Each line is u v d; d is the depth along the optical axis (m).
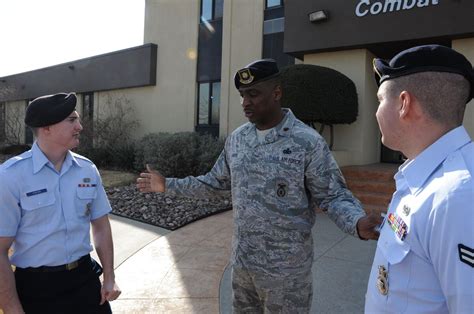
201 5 12.34
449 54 1.04
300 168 1.92
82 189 2.06
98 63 15.11
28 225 1.88
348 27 8.24
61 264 1.93
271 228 1.95
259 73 1.89
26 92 19.25
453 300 0.90
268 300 1.99
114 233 5.59
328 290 3.58
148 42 13.58
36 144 2.00
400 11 7.61
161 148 9.70
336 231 5.49
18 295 1.88
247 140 2.10
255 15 10.98
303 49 8.87
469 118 7.24
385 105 1.15
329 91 7.64
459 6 7.00
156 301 3.46
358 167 8.00
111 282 2.18
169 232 5.65
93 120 13.59
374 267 1.20
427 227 0.96
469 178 0.91
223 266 4.30
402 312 1.04
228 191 2.43
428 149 1.05
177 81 12.84
